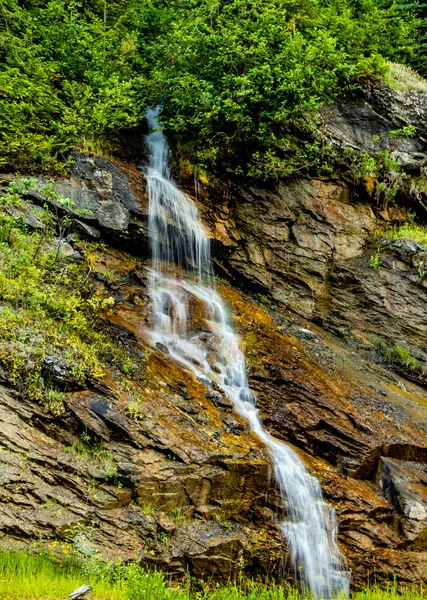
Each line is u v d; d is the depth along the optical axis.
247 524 7.81
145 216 11.97
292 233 14.16
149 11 16.72
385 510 8.90
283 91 13.99
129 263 11.51
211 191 13.84
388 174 15.84
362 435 9.81
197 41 14.09
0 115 11.62
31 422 7.23
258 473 8.12
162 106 14.33
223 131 14.18
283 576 7.59
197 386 9.29
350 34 17.34
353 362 12.38
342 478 9.14
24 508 6.51
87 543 6.52
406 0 23.22
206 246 13.05
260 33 14.55
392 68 18.59
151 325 10.28
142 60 15.35
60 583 5.79
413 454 10.11
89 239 11.27
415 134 16.62
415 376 12.98
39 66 13.02
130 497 7.15
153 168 13.79
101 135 13.05
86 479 7.04
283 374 10.41
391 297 13.84
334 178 15.27
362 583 8.06
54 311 8.73
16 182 10.61
